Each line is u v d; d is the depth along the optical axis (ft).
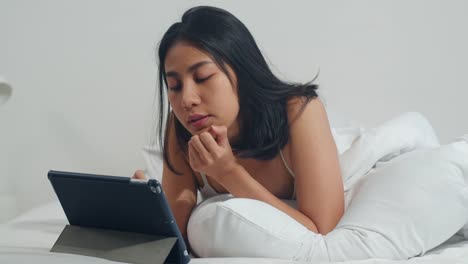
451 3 5.66
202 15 3.51
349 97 5.78
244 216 3.05
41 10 5.64
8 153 5.73
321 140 3.58
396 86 5.77
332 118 5.48
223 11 3.60
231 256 3.12
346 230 3.18
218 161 3.41
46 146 5.76
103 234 2.99
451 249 3.32
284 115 3.66
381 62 5.74
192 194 4.03
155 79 5.71
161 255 2.76
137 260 2.77
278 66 5.75
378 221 3.19
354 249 3.07
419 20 5.69
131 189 2.72
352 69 5.75
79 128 5.77
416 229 3.16
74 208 3.03
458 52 5.73
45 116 5.74
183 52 3.37
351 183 3.93
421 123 4.53
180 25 3.53
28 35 5.66
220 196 3.67
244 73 3.51
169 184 4.06
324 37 5.72
